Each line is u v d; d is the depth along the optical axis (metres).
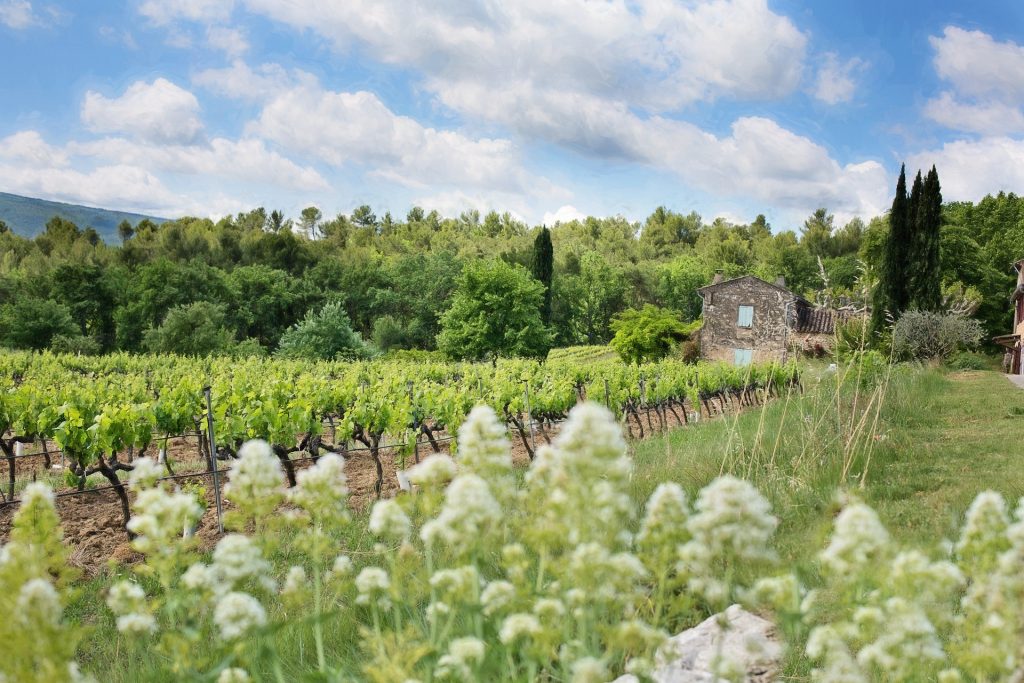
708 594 2.26
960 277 53.25
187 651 2.46
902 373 21.14
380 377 25.33
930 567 2.19
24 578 2.22
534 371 26.42
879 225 59.25
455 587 2.49
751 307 47.62
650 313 51.44
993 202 66.69
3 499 10.43
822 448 9.13
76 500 10.27
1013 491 7.30
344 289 82.31
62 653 2.08
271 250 87.81
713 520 2.20
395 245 136.00
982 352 47.50
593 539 2.39
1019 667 2.23
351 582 2.88
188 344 55.72
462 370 27.42
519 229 162.25
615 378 21.92
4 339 58.50
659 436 16.83
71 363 30.50
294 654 3.95
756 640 2.42
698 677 3.22
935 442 11.40
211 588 2.50
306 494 2.87
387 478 12.20
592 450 2.33
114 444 9.95
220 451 11.10
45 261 82.62
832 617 3.10
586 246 123.00
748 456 9.29
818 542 2.52
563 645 2.50
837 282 62.41
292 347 55.75
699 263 112.31
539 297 59.84
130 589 2.55
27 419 11.65
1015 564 2.26
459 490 2.49
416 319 80.12
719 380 25.83
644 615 2.88
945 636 3.38
